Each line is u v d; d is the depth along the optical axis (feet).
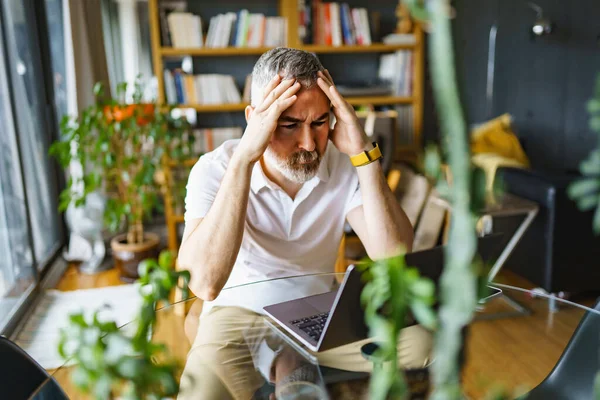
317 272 5.81
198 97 14.11
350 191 5.77
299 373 3.86
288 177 5.21
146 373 1.35
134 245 11.80
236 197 4.98
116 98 15.10
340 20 14.52
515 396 3.54
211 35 13.80
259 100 5.20
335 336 4.04
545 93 16.76
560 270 10.22
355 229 5.77
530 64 17.04
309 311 4.76
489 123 14.47
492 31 16.94
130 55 15.06
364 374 3.81
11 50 10.92
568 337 4.50
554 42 16.35
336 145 5.48
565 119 16.34
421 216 9.85
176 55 14.39
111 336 1.37
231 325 4.69
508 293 5.39
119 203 11.74
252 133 4.91
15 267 10.21
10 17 11.06
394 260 1.31
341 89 14.76
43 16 12.99
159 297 1.52
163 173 13.24
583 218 10.03
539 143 17.07
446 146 0.93
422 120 16.33
